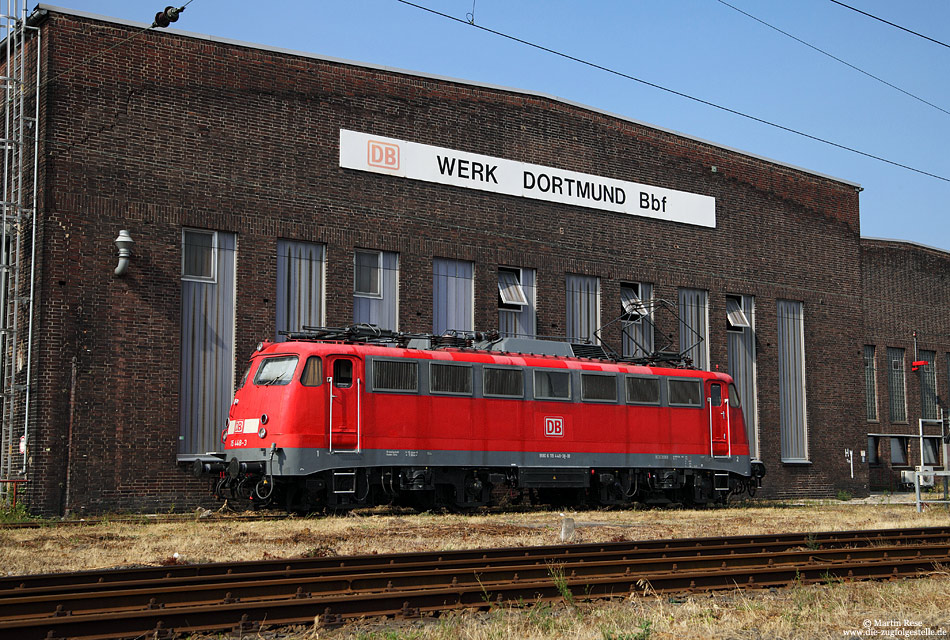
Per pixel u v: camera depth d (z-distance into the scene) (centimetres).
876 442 4619
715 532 2036
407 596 1055
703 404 2873
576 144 3216
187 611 954
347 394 2228
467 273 2956
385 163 2795
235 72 2570
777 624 1020
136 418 2352
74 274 2311
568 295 3159
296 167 2642
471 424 2409
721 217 3584
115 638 905
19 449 2292
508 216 3034
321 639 945
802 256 3828
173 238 2442
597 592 1181
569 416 2586
